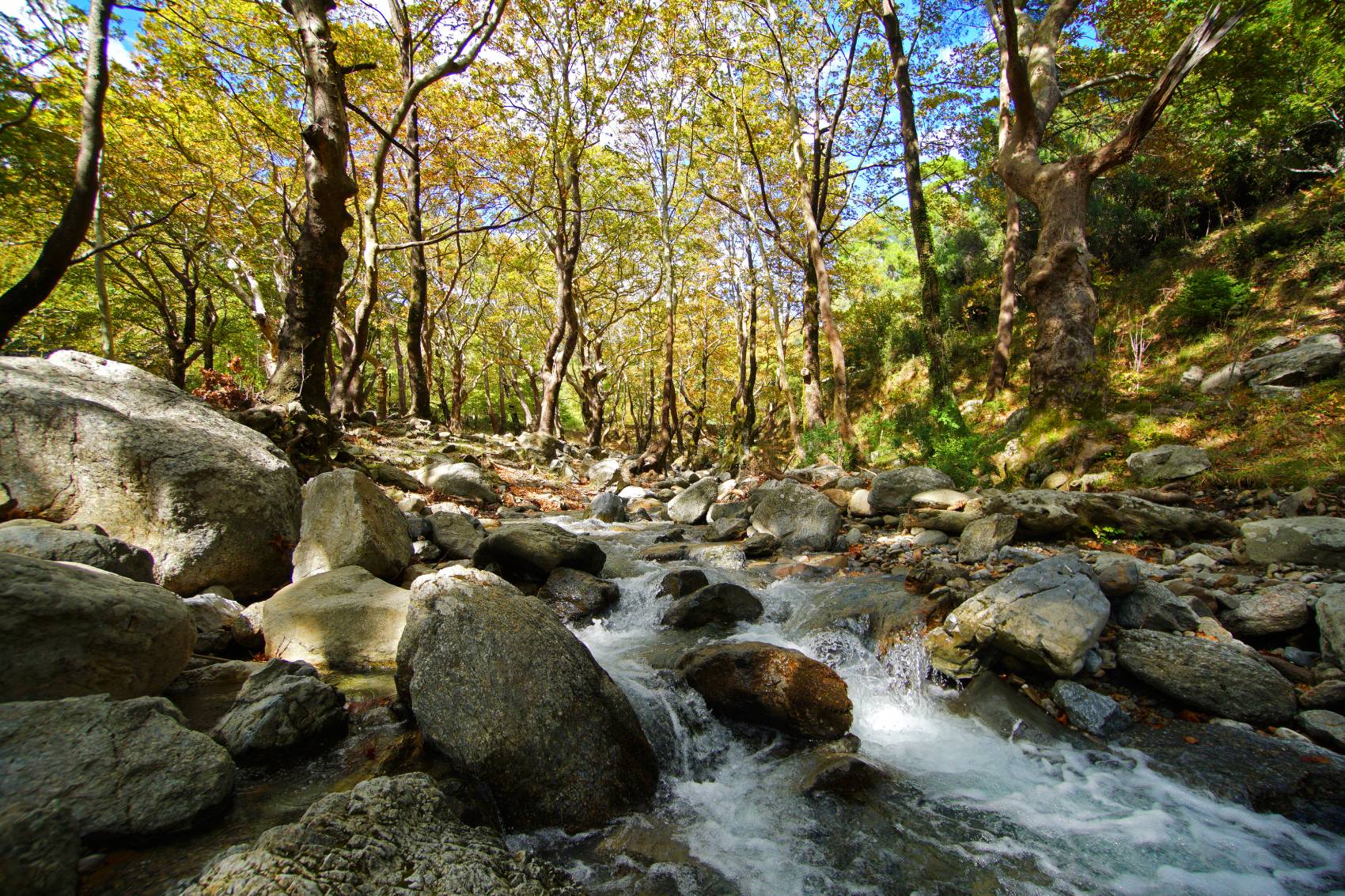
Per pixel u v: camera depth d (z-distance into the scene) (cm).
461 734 296
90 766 234
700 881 267
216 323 2445
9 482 456
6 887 184
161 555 480
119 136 1411
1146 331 1357
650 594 599
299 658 420
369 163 1953
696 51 1712
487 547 638
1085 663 402
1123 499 618
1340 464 621
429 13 1415
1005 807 319
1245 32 1138
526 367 3625
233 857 208
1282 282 1227
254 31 1259
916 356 2233
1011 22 999
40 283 646
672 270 2291
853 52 1505
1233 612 425
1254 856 280
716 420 4038
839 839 297
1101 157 967
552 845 284
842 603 534
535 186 2048
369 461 1082
